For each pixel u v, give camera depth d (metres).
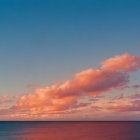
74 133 137.38
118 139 101.62
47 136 116.00
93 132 146.62
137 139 101.56
